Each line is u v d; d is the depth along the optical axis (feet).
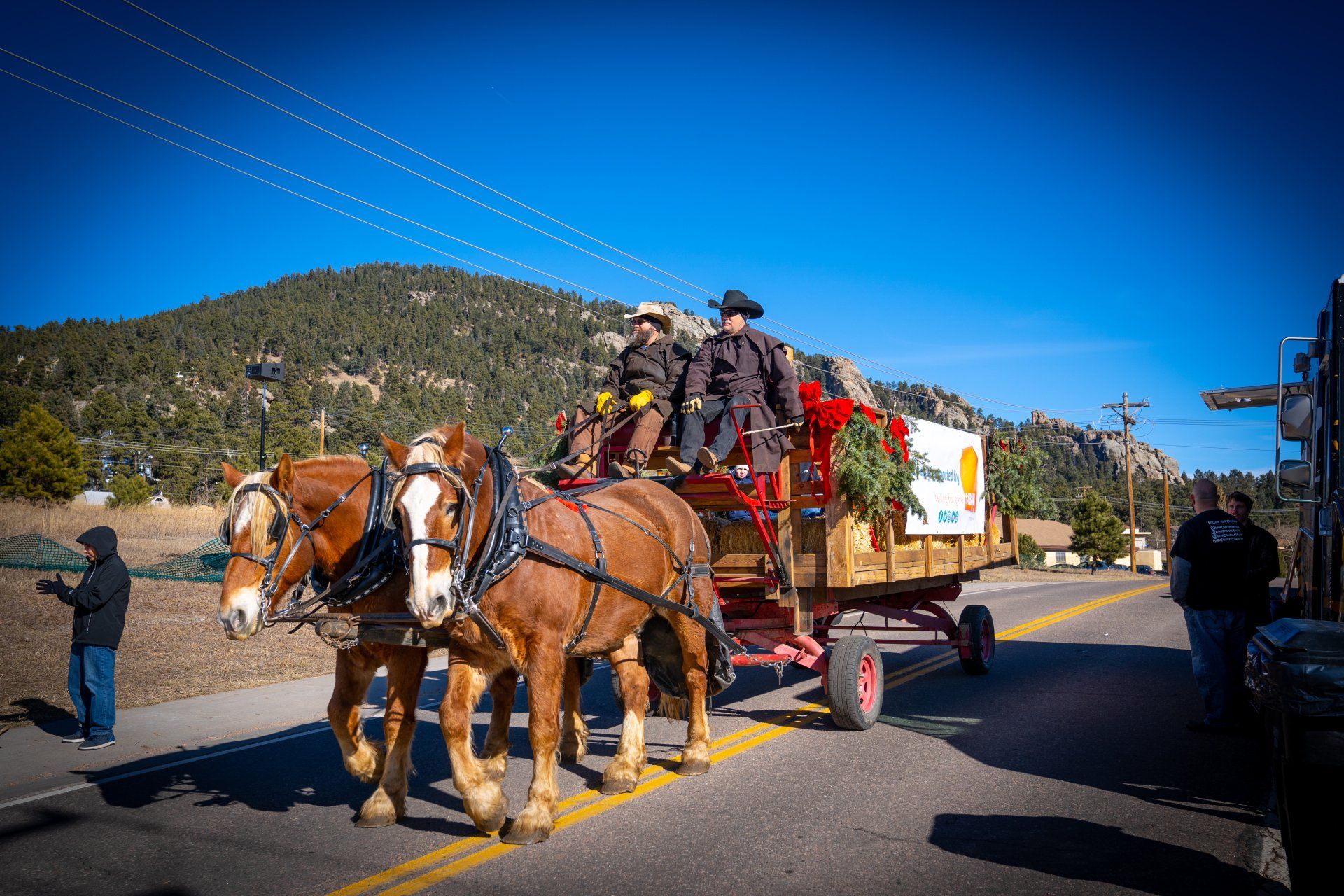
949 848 15.72
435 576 14.48
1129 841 15.99
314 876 14.56
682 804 18.38
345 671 18.08
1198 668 25.04
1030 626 56.08
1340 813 11.73
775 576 24.99
